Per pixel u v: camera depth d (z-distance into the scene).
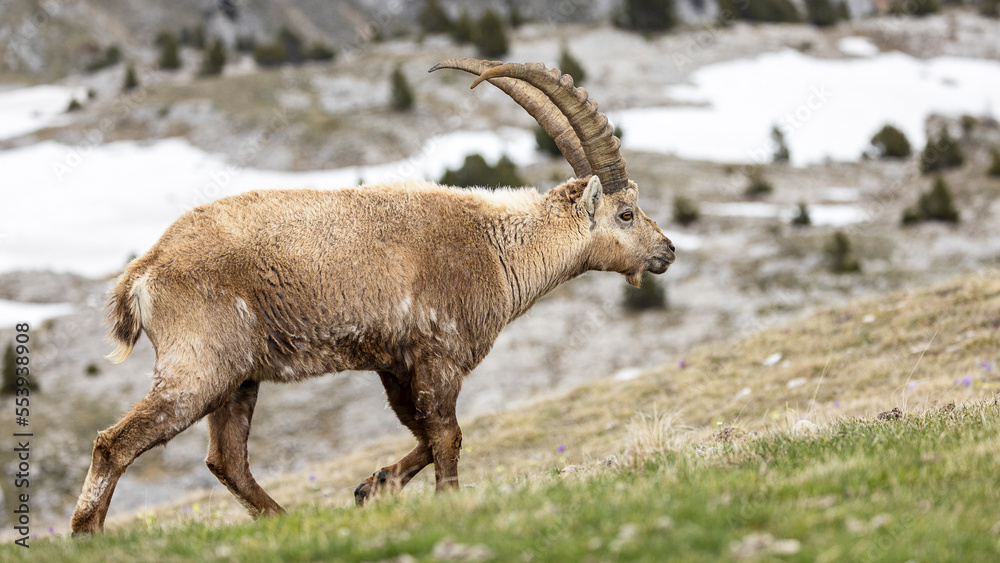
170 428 21.89
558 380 106.31
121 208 179.12
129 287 22.80
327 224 23.95
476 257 25.81
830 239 130.62
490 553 13.77
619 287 126.06
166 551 16.73
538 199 28.53
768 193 164.50
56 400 106.19
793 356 57.50
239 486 24.52
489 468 49.88
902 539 13.41
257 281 22.97
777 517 14.58
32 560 17.42
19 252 155.38
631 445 25.70
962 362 47.03
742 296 118.88
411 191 25.98
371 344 24.27
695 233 144.38
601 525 14.71
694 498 15.77
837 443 21.81
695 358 63.81
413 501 18.59
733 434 29.86
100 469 21.05
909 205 147.00
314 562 14.57
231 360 22.67
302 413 102.88
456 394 25.03
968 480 16.67
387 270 24.06
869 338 56.03
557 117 29.91
